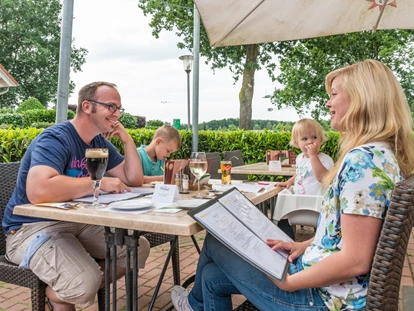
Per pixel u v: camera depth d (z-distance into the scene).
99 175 1.65
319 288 1.25
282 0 3.08
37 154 1.87
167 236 2.53
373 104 1.24
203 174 1.94
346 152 1.27
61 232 1.89
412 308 2.41
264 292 1.32
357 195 1.09
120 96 2.17
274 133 6.55
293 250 1.42
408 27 3.30
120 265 2.12
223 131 7.05
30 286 1.77
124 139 2.43
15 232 1.91
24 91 36.84
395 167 1.14
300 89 17.94
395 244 1.01
